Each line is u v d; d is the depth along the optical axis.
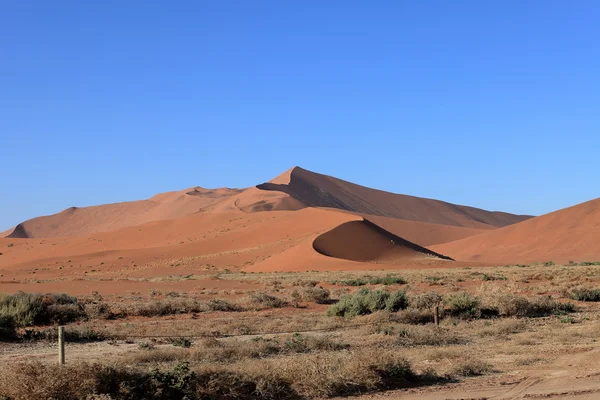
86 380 11.31
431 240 180.00
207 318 29.56
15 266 106.12
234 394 12.29
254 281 62.84
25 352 18.89
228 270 90.56
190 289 52.62
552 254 117.25
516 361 16.16
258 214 141.38
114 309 31.45
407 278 60.00
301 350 18.22
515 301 28.16
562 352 17.41
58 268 101.12
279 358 16.62
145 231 143.00
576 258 111.69
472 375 14.62
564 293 37.50
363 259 95.31
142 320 28.95
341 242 99.44
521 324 24.06
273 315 30.50
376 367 13.62
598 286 44.00
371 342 19.88
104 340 21.88
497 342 20.08
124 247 134.12
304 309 33.62
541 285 46.00
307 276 69.38
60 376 11.14
